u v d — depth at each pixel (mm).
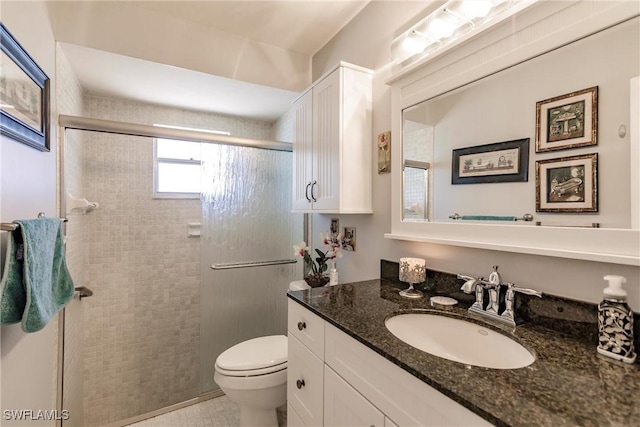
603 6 810
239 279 2193
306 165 1866
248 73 2047
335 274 1805
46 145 1325
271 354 1650
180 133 1851
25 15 1150
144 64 1786
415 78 1352
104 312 2152
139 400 2244
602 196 827
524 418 529
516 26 995
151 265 2309
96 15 1621
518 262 1042
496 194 1075
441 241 1200
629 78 784
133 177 2258
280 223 2326
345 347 952
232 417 1966
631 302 797
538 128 961
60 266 1183
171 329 2369
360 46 1777
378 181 1634
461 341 1027
